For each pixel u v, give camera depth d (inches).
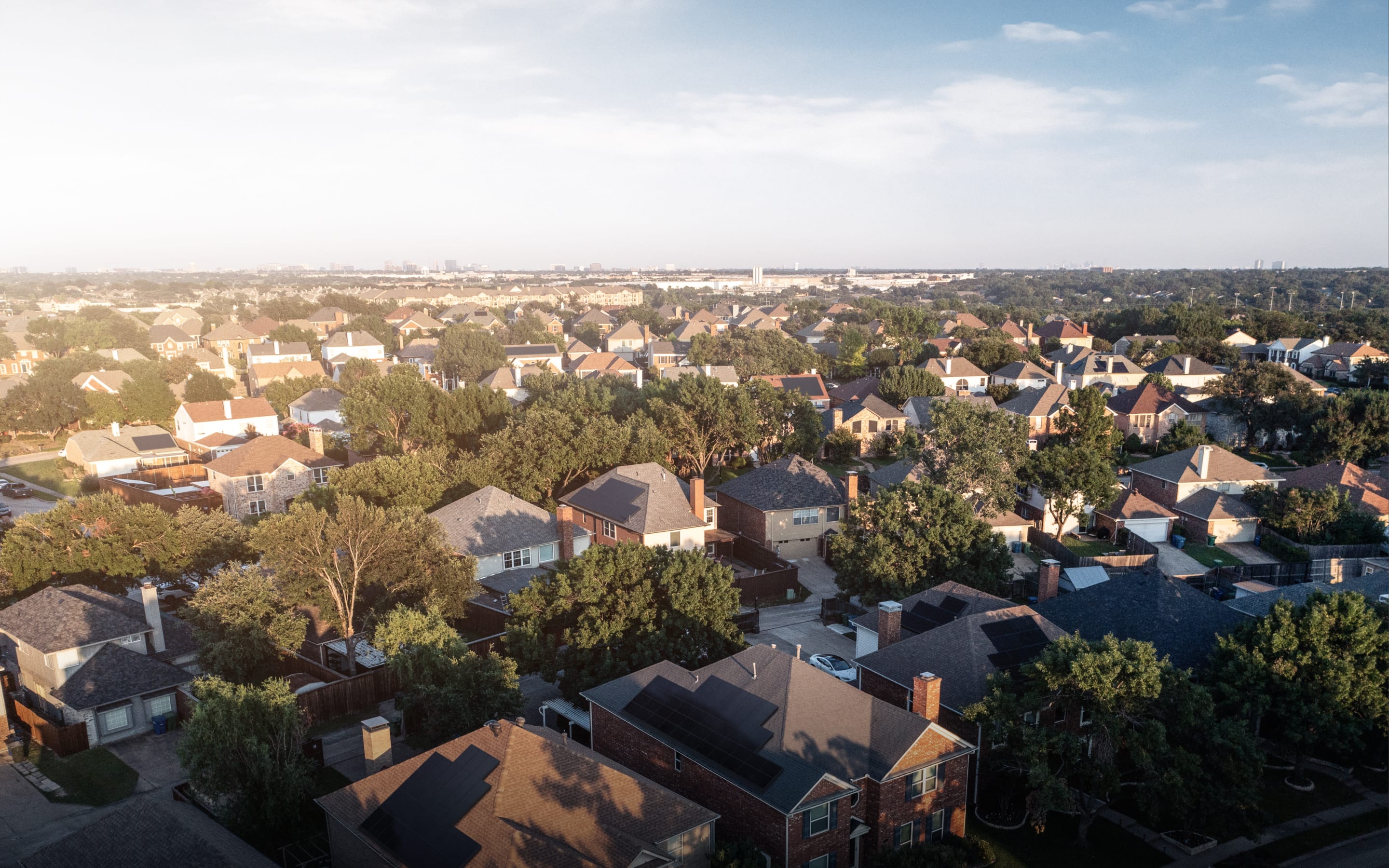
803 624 2025.1
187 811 1077.1
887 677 1434.5
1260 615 1584.6
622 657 1507.1
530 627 1549.0
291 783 1139.9
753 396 3243.1
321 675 1665.8
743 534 2613.2
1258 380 3754.9
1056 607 1694.1
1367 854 1215.6
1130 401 3927.2
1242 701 1337.4
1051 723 1360.7
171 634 1716.3
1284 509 2507.4
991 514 2297.0
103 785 1331.2
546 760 1039.0
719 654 1577.3
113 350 5762.8
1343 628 1339.8
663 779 1255.5
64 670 1496.1
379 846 977.5
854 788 1099.3
